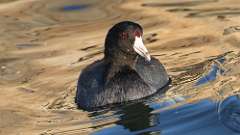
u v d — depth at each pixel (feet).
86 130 42.60
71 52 57.16
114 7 66.33
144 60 48.19
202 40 56.80
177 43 56.85
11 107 47.80
